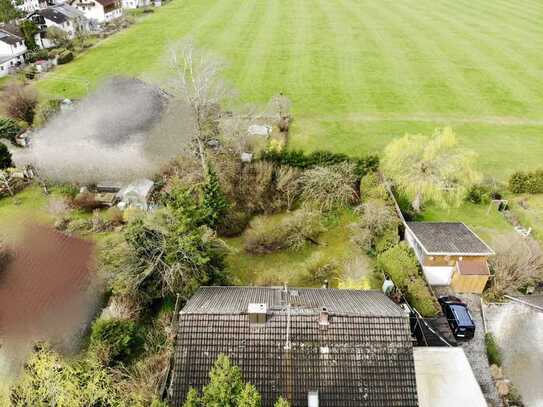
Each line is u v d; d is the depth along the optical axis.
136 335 29.45
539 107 62.16
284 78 71.50
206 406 18.64
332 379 22.56
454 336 31.05
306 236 40.78
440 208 43.53
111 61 81.62
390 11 105.38
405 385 22.58
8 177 47.84
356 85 68.88
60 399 25.86
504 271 34.31
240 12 107.94
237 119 52.66
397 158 40.25
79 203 44.66
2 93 65.12
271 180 44.88
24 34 85.38
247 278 37.25
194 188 42.34
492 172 48.06
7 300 31.78
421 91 66.81
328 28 94.31
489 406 27.36
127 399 25.67
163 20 105.56
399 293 31.95
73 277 34.09
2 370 27.33
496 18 99.75
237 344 23.02
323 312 23.17
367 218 38.56
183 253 30.81
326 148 52.81
